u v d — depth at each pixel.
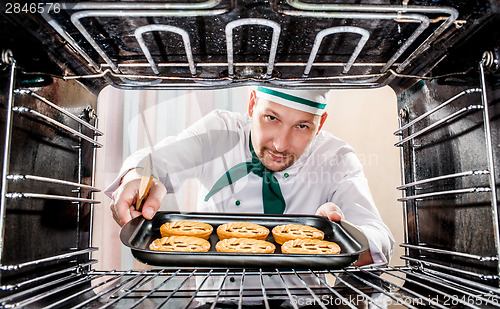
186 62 0.79
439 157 0.81
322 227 1.07
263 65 0.80
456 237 0.75
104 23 0.62
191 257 0.71
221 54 0.76
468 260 0.71
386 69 0.79
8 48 0.58
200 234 0.96
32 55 0.65
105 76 0.80
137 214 0.97
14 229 0.61
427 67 0.80
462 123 0.72
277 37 0.61
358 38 0.69
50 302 0.63
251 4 0.57
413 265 0.92
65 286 0.64
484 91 0.61
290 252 0.86
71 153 0.83
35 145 0.68
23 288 0.62
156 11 0.55
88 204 0.90
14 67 0.57
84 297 0.68
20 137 0.62
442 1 0.57
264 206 1.42
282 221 1.09
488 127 0.60
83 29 0.57
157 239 0.92
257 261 0.72
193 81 0.86
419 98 0.90
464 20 0.61
